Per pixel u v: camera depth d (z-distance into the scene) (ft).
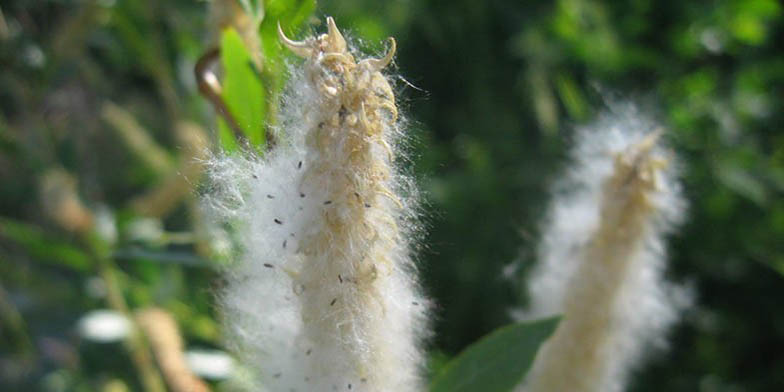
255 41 0.47
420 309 0.44
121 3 0.77
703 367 1.45
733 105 1.44
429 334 0.47
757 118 1.48
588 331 0.52
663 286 0.58
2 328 0.96
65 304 0.91
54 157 0.86
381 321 0.42
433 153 1.37
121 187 1.08
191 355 0.71
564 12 1.36
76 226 0.75
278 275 0.41
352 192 0.40
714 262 1.42
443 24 1.36
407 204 0.41
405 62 1.41
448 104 1.50
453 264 1.32
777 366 1.46
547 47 1.37
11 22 0.82
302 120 0.41
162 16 0.83
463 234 1.34
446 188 1.36
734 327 1.47
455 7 1.36
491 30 1.44
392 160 0.40
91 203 0.92
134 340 0.70
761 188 1.37
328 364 0.42
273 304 0.43
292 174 0.40
